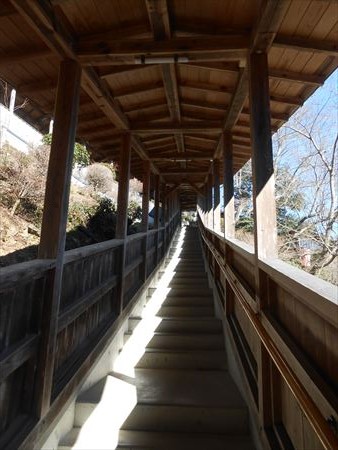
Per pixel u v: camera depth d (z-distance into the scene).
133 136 4.31
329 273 9.73
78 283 2.41
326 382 1.18
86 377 2.50
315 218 11.25
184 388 2.81
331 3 1.89
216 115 4.04
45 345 1.82
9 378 1.59
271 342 1.63
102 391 2.66
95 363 2.69
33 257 4.20
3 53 2.40
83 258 2.49
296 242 10.94
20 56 2.38
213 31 2.34
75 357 2.36
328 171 10.73
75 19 2.17
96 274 2.83
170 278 6.11
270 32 2.03
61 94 2.29
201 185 9.76
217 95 3.47
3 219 4.55
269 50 2.30
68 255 2.15
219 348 3.57
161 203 8.66
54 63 2.60
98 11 2.12
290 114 3.35
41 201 5.38
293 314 1.60
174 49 2.31
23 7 1.77
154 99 3.64
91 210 6.75
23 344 1.63
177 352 3.40
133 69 2.82
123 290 3.75
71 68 2.33
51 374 1.88
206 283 5.70
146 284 5.13
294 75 2.65
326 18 2.02
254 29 2.13
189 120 4.11
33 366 1.76
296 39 2.20
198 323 3.90
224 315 3.67
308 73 2.64
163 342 3.62
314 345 1.33
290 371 1.34
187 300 4.71
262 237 2.12
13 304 1.58
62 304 2.13
